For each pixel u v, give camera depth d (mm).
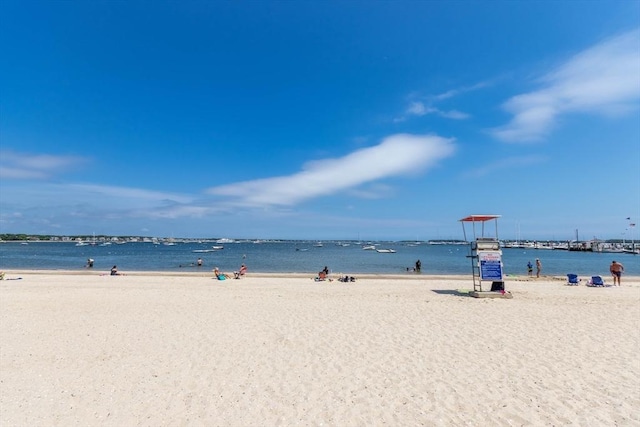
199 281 24469
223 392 6230
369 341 9227
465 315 12328
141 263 50250
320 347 8742
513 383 6504
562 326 10703
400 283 23406
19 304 14578
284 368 7359
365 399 5926
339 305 14375
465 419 5230
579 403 5691
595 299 15797
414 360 7781
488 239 17094
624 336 9570
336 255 79688
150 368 7391
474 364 7508
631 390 6148
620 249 102438
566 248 113875
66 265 46438
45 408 5664
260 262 54312
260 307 13961
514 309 13406
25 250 104625
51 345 8977
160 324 11125
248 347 8766
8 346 8891
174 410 5582
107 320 11688
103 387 6461
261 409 5598
